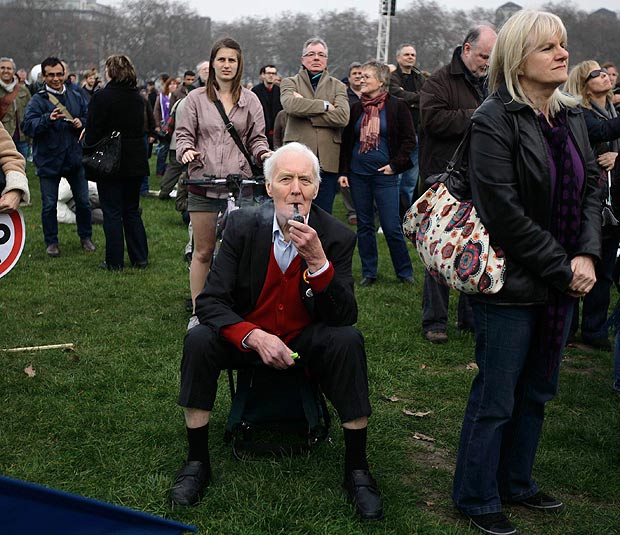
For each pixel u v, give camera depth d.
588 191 3.12
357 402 3.31
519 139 2.91
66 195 10.53
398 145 7.24
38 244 9.16
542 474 3.73
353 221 11.14
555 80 2.91
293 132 7.32
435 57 68.00
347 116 7.18
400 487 3.51
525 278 2.96
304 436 3.90
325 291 3.29
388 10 27.58
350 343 3.31
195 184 5.12
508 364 3.07
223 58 5.57
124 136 7.59
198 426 3.39
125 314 6.29
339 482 3.51
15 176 3.96
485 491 3.19
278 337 3.42
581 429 4.20
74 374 4.82
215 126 5.58
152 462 3.65
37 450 3.78
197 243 5.71
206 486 3.41
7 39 83.19
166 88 16.39
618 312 4.41
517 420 3.32
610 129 5.03
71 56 86.69
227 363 3.42
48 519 1.44
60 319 6.05
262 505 3.29
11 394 4.46
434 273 3.16
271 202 3.60
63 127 8.42
